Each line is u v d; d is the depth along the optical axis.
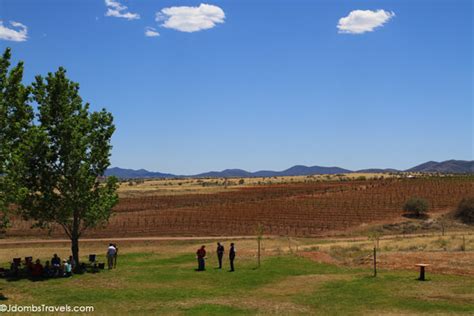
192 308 22.19
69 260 32.78
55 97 33.91
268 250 45.31
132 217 82.56
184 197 117.94
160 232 68.06
